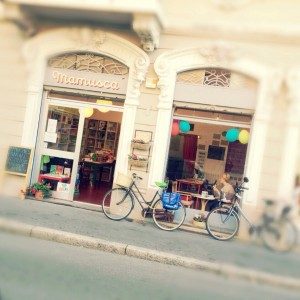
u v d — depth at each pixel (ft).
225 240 19.81
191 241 19.53
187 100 23.20
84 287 11.24
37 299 9.55
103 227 20.44
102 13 13.57
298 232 8.77
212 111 23.36
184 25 15.70
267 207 8.94
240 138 23.00
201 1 13.71
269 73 10.14
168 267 15.62
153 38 19.89
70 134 26.04
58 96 25.35
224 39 11.92
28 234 16.70
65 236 17.38
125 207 23.02
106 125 30.68
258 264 10.11
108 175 31.91
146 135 23.71
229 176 23.59
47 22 11.10
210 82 22.88
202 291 11.68
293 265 9.27
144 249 17.21
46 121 25.73
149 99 23.68
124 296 11.09
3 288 9.82
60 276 11.68
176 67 22.52
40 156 25.82
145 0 14.79
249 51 11.31
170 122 23.81
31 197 24.66
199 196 23.82
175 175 24.32
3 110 10.71
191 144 24.27
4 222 15.12
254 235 10.29
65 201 25.57
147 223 22.79
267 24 11.53
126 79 24.09
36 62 10.46
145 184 23.68
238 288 10.75
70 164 26.18
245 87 21.91
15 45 9.97
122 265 15.26
